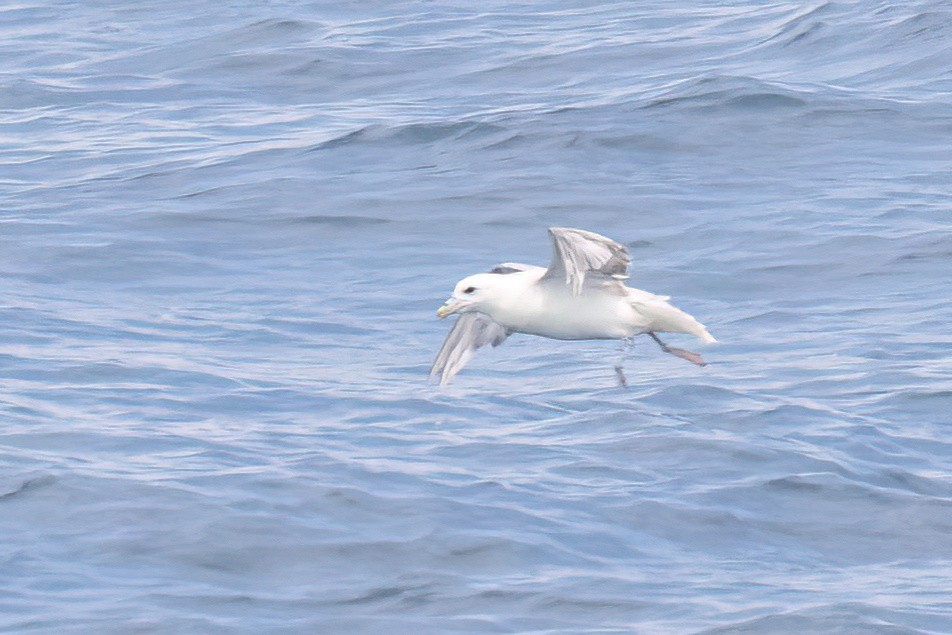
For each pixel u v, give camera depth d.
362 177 25.47
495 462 13.19
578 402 15.20
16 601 10.23
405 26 39.53
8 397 14.98
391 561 11.02
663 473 13.00
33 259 21.42
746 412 14.66
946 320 18.16
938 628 10.18
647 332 11.12
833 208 23.12
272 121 30.56
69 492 12.08
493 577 10.83
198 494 12.05
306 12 41.97
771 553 11.56
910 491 12.73
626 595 10.59
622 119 27.88
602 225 22.88
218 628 9.91
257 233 22.91
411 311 19.44
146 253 21.84
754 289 19.92
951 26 33.97
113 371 16.22
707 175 25.12
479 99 31.83
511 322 11.06
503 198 24.12
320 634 9.91
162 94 33.75
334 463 12.95
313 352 17.55
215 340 17.94
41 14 44.38
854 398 15.25
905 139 26.89
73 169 27.22
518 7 42.12
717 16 38.94
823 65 33.12
